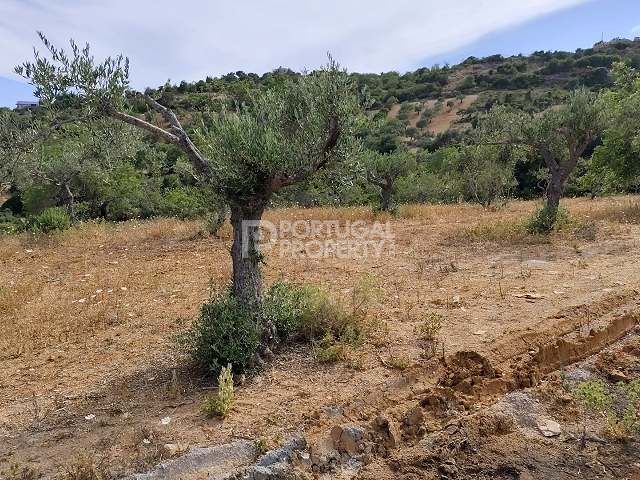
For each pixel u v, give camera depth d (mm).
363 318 5805
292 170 4602
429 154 31562
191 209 15406
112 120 5102
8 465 3611
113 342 6027
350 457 3695
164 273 9344
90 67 4402
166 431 3914
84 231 14047
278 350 5188
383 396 4340
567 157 11703
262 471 3381
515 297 6453
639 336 5422
